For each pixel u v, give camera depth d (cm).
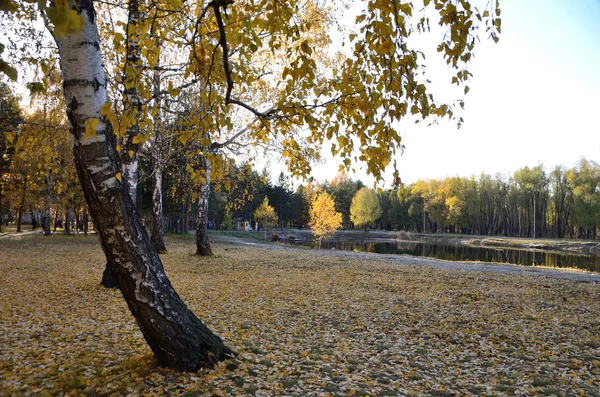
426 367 477
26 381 382
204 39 374
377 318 709
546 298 962
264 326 633
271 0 341
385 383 419
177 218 3756
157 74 823
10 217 5509
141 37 378
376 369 462
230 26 374
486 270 1652
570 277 1512
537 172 6012
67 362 436
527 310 815
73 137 338
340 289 985
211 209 4391
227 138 1296
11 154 2316
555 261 2844
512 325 681
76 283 912
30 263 1212
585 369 480
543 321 716
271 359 463
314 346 542
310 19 995
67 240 2244
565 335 626
